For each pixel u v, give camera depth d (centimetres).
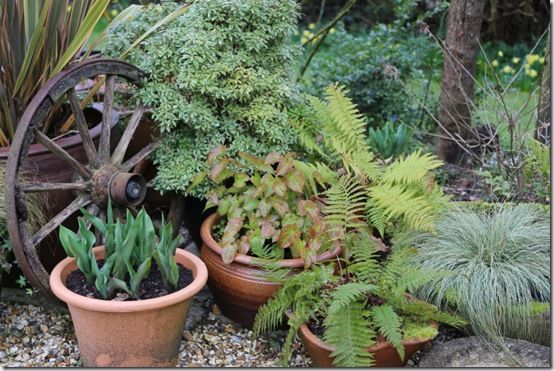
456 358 256
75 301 240
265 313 268
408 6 517
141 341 248
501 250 284
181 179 301
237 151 310
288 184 287
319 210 287
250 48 311
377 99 482
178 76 302
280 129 315
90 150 289
